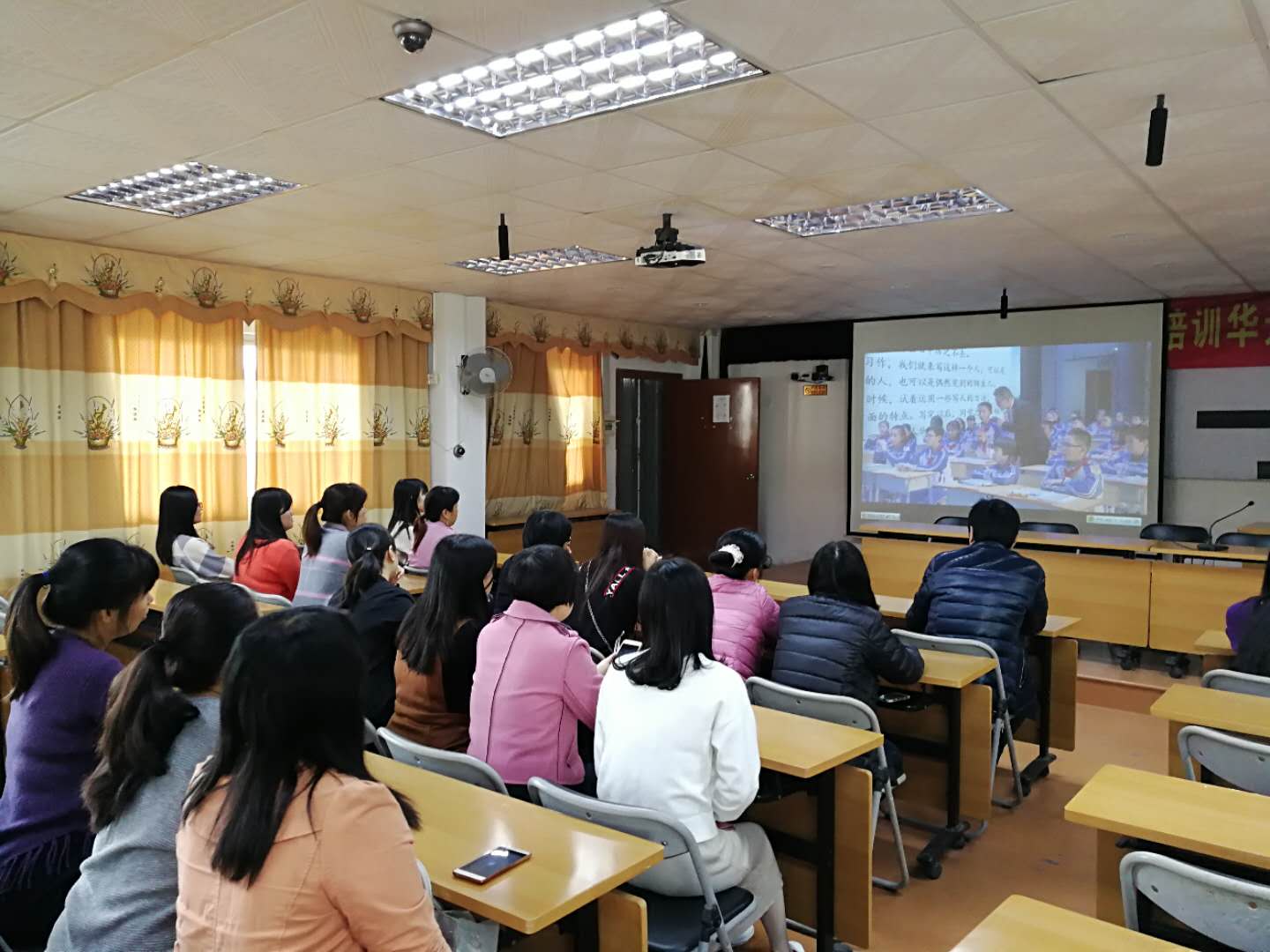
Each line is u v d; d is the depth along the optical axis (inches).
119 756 53.9
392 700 113.4
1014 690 131.8
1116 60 101.9
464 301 276.7
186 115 119.2
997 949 53.4
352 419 249.6
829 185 154.1
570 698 87.8
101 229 183.9
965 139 130.0
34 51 98.9
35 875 68.9
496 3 88.4
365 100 114.3
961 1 87.6
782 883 91.8
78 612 73.3
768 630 120.5
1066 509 298.8
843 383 354.3
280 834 43.5
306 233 188.4
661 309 312.0
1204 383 283.0
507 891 58.9
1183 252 211.0
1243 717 93.9
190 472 217.9
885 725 135.6
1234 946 58.0
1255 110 117.7
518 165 142.3
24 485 189.3
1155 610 217.3
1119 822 68.6
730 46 98.6
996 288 263.7
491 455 296.5
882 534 265.9
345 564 157.9
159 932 51.1
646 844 66.3
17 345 188.1
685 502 371.6
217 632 56.7
